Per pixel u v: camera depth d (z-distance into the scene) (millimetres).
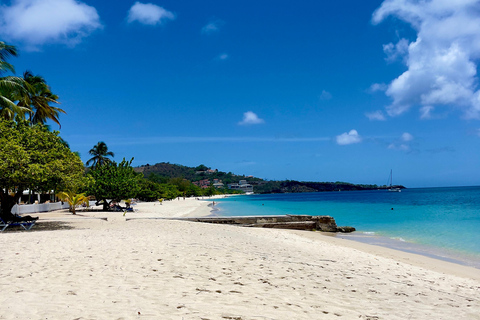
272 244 14203
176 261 8938
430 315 5988
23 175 16219
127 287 6379
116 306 5219
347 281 8117
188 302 5590
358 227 30766
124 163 42781
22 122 19797
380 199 108500
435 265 13562
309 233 24844
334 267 9773
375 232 26812
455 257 16125
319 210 58688
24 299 5457
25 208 34781
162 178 172250
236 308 5430
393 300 6816
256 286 6941
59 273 7414
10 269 7773
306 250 13242
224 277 7504
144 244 11648
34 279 6863
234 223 27547
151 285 6582
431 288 8336
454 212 46719
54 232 16328
